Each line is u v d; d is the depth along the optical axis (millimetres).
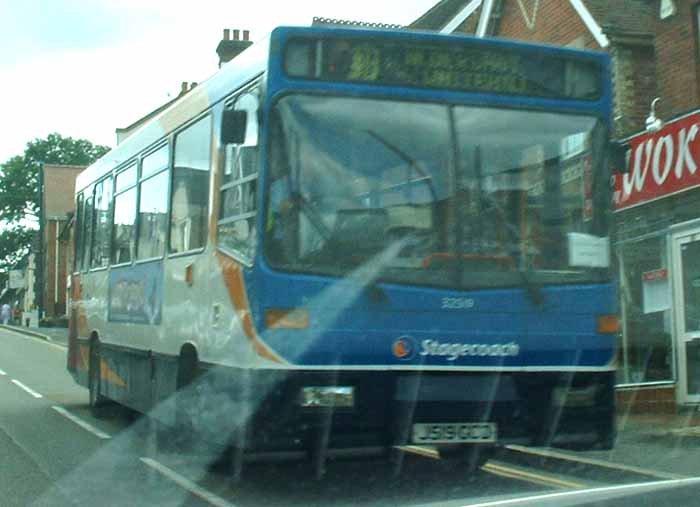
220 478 9406
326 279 7824
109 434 12625
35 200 90688
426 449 10859
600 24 17875
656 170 14570
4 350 32469
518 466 10125
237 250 8328
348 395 7727
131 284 12250
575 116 8703
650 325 15055
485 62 8492
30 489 9078
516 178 8398
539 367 8195
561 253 8422
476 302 8078
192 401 9461
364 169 8047
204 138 9656
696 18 15352
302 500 8352
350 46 8172
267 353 7707
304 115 8008
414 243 8047
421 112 8266
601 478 9430
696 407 14102
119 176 13328
